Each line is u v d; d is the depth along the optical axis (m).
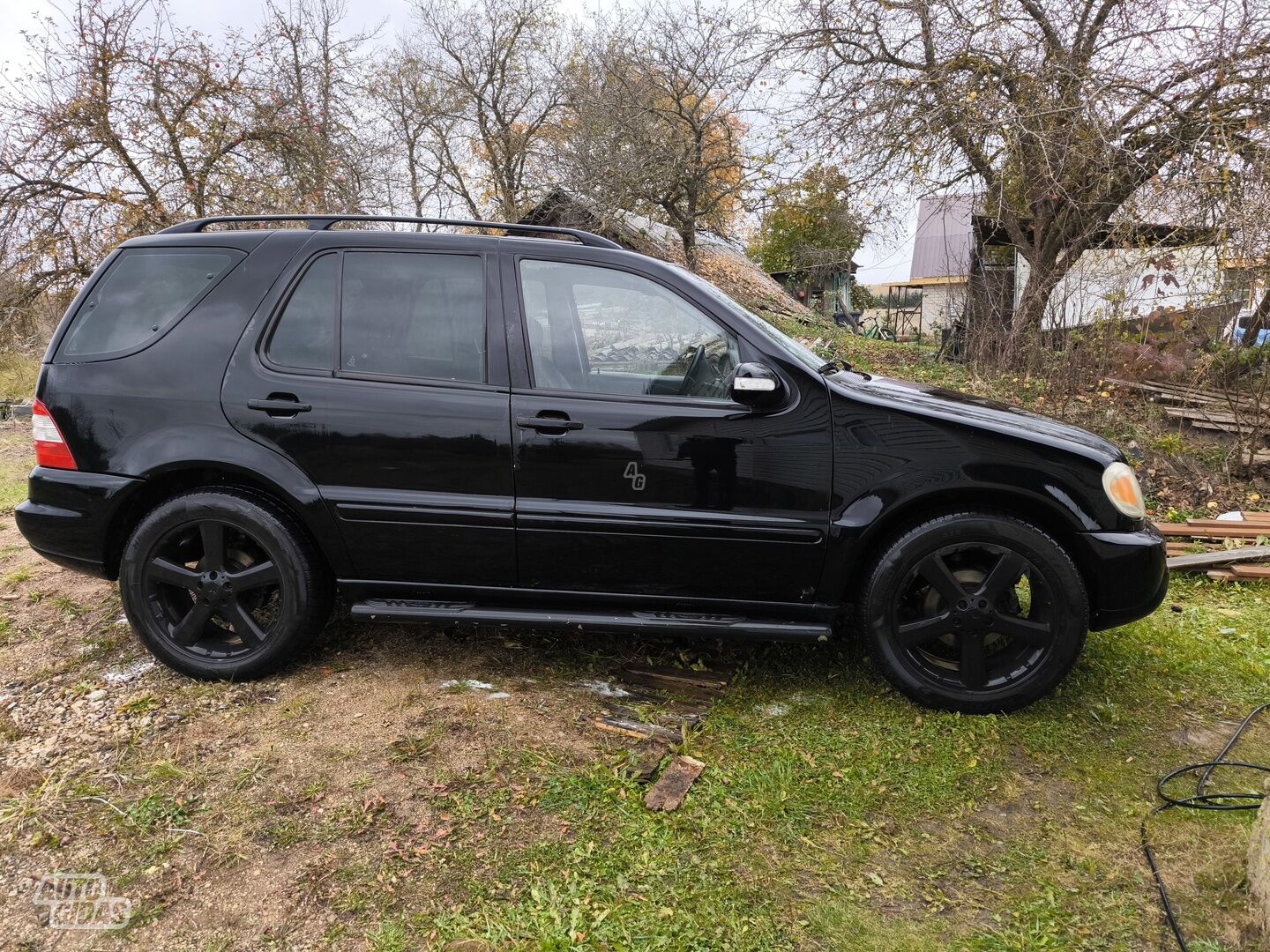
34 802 2.40
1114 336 7.79
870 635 2.96
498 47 22.41
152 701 2.98
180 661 3.10
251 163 14.13
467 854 2.20
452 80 22.80
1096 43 8.56
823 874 2.16
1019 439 2.80
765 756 2.68
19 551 4.79
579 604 3.04
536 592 3.03
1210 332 7.63
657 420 2.87
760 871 2.17
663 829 2.32
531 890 2.06
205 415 2.96
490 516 2.91
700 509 2.89
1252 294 6.96
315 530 2.99
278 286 3.02
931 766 2.63
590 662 3.31
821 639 2.94
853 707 3.00
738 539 2.88
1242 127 7.31
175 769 2.53
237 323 3.00
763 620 3.03
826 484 2.86
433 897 2.05
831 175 10.59
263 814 2.36
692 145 15.32
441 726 2.79
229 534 3.09
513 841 2.26
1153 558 2.82
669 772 2.57
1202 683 3.21
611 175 15.65
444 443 2.91
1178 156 7.57
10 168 12.49
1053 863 2.22
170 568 3.07
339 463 2.94
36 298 13.52
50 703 2.98
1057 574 2.80
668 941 1.92
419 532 2.96
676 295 3.00
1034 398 7.84
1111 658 3.38
